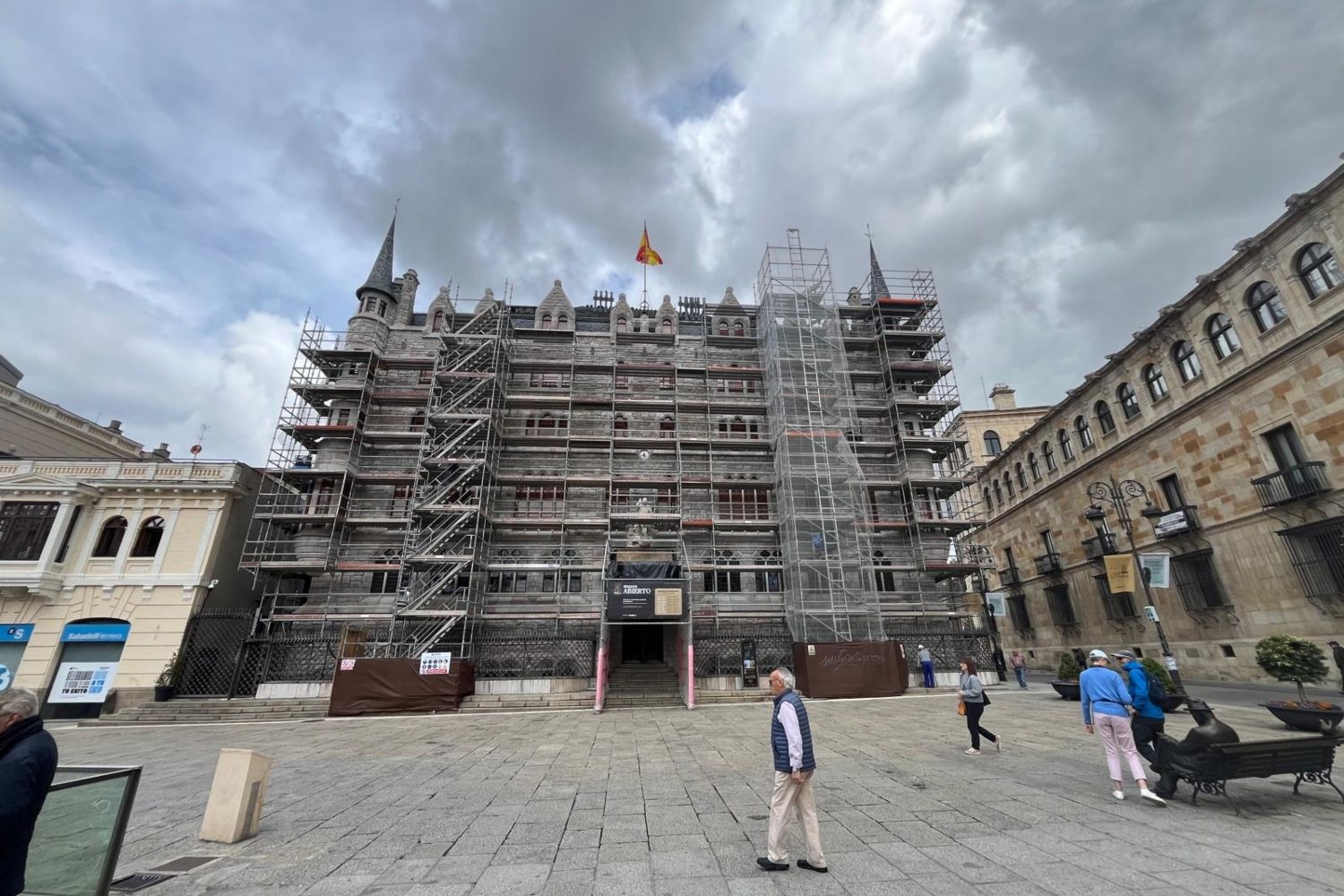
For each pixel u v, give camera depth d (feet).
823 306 104.58
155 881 19.13
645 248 117.91
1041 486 118.52
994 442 146.20
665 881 18.47
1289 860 18.70
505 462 97.30
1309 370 63.26
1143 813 23.85
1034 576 119.75
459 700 69.56
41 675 75.72
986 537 140.46
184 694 75.97
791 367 98.07
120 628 78.38
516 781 32.81
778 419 95.96
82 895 15.84
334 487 92.02
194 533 83.46
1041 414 147.13
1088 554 101.55
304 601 91.35
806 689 72.49
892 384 102.37
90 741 53.16
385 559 89.66
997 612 90.17
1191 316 79.10
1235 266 71.36
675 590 71.82
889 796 27.37
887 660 74.18
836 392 97.66
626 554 90.84
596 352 105.19
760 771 33.78
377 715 66.74
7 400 96.63
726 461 99.76
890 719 53.26
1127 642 93.45
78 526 82.48
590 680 76.69
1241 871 17.95
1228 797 23.89
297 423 95.86
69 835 15.85
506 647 82.17
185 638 77.97
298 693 73.92
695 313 118.32
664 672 81.35
